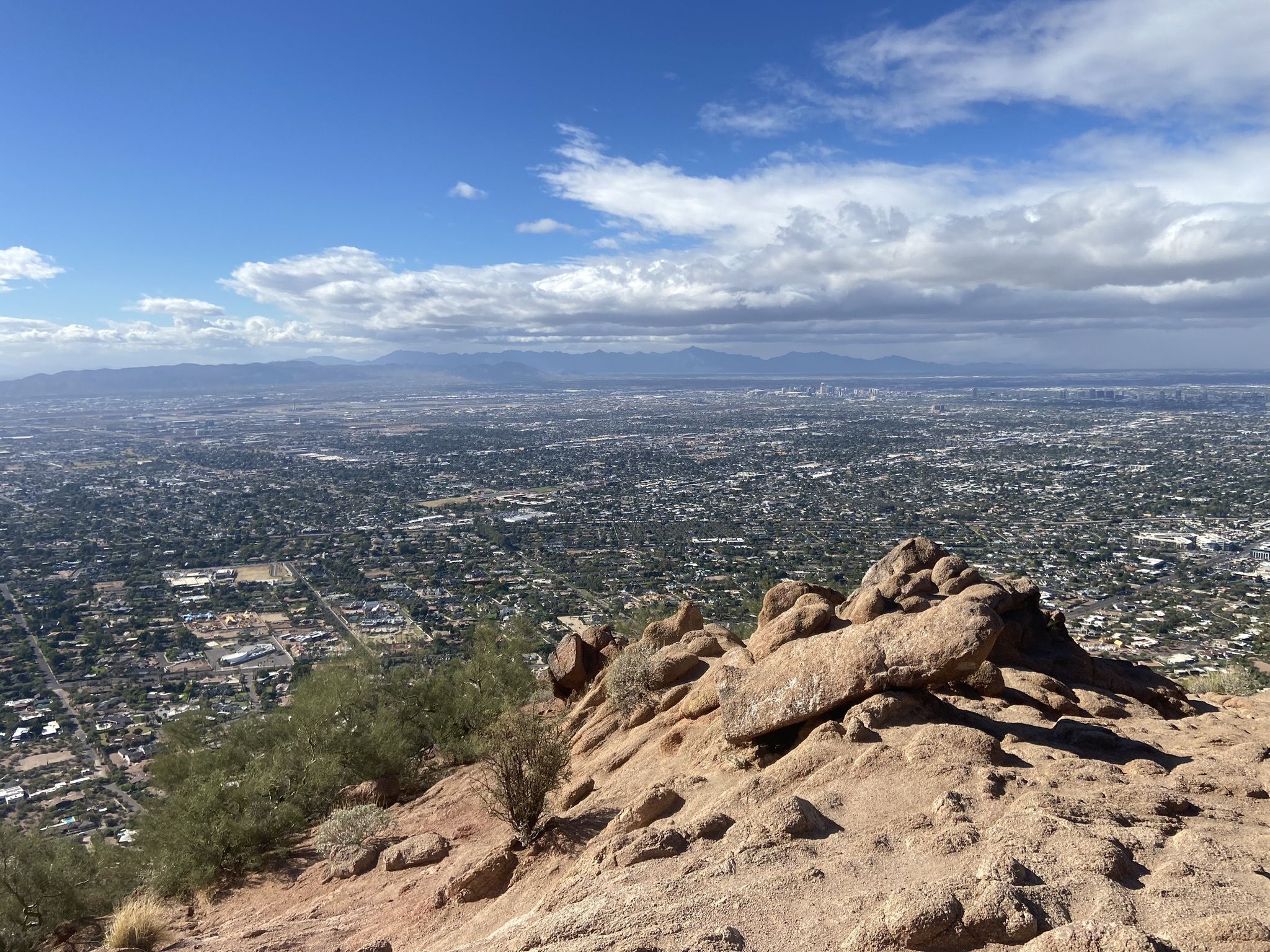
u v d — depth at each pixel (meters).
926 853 7.50
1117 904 6.06
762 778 10.27
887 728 10.98
